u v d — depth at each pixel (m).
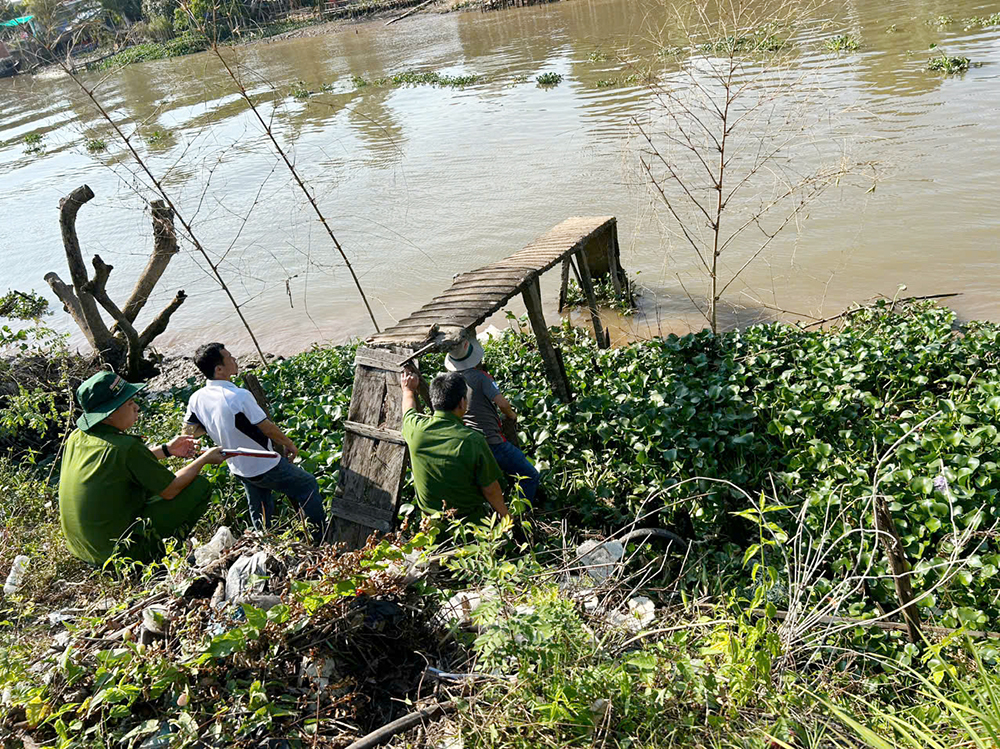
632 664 3.83
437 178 21.14
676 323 12.33
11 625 5.07
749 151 17.75
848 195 14.90
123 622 4.69
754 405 7.60
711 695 3.74
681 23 11.40
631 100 24.41
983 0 29.30
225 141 29.47
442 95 31.77
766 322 11.63
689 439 7.05
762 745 3.49
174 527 5.80
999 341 8.34
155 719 3.87
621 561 5.23
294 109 33.50
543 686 3.77
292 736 3.88
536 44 39.19
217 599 4.73
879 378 8.14
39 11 13.32
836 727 3.64
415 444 5.45
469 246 16.38
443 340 6.31
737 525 6.35
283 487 6.26
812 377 8.12
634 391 8.14
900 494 5.84
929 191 14.43
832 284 12.24
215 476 7.25
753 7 11.24
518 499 5.27
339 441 7.87
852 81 21.66
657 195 16.42
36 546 6.27
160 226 11.95
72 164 30.61
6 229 23.56
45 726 4.00
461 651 4.33
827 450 6.53
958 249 12.38
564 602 4.04
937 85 19.97
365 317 14.31
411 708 4.06
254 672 4.11
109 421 5.63
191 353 13.91
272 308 15.38
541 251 9.67
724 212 15.28
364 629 4.36
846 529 5.49
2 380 10.55
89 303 11.66
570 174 19.25
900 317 10.02
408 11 61.16
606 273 13.53
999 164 14.91
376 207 19.78
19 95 51.09
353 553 4.52
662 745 3.60
